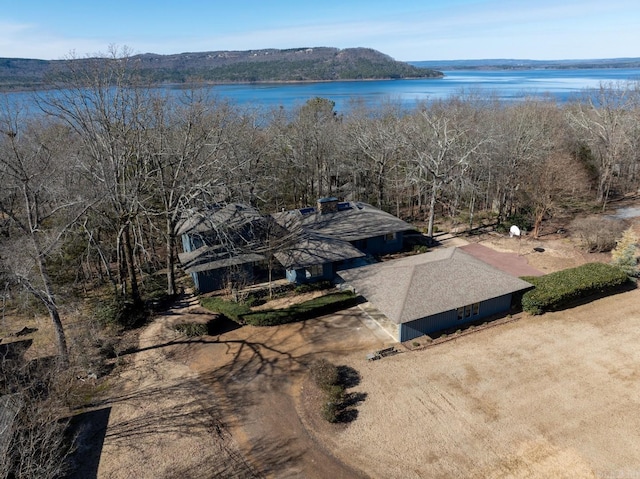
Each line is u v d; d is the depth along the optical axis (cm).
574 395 1959
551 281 2761
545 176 3769
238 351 2381
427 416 1866
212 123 3872
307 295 3016
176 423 1875
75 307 2817
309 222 3678
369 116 6906
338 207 3872
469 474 1591
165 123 3625
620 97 5578
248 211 3541
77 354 2267
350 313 2741
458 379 2089
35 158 2716
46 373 2038
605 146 4906
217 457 1697
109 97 2642
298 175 5166
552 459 1642
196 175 3009
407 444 1727
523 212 4294
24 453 1371
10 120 2405
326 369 2095
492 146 4253
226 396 2034
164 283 3303
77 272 3138
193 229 3123
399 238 3753
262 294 3025
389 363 2228
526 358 2228
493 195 4728
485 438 1744
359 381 2103
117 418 1912
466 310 2552
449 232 4212
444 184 4081
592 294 2827
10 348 2352
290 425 1848
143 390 2094
